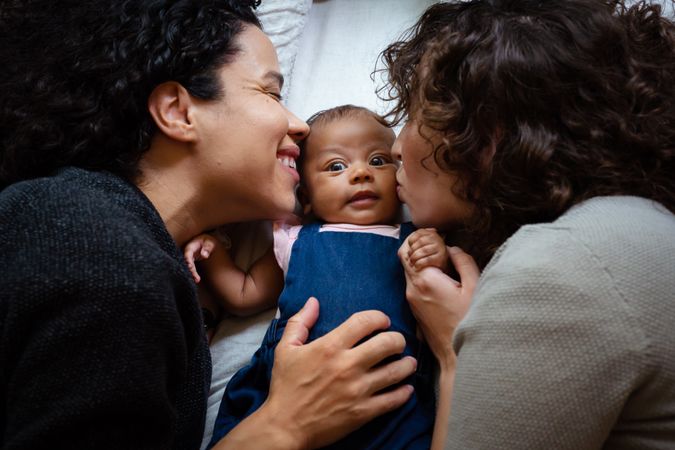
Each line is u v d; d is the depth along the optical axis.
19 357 0.55
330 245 0.90
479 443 0.52
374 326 0.77
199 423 0.73
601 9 0.66
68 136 0.76
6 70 0.77
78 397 0.53
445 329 0.74
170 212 0.84
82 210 0.61
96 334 0.54
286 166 0.90
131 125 0.79
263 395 0.84
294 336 0.81
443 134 0.70
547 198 0.62
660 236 0.54
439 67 0.70
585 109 0.63
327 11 1.28
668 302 0.50
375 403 0.74
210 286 0.97
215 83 0.82
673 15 0.87
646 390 0.50
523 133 0.63
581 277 0.51
